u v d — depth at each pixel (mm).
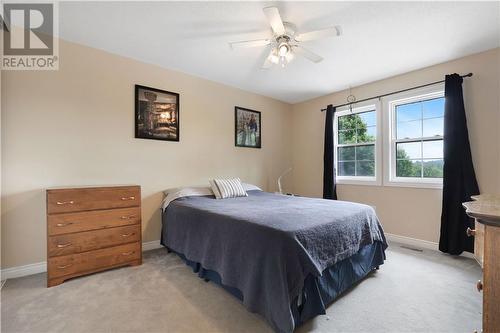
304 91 4051
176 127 3211
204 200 2764
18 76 2229
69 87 2473
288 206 2348
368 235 2158
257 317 1610
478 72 2646
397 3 1873
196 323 1543
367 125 3748
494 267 845
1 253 2135
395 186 3316
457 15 2006
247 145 4031
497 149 2521
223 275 1761
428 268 2381
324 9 1946
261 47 2596
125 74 2818
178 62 2973
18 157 2215
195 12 2004
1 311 1652
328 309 1706
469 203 1134
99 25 2201
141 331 1465
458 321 1562
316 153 4383
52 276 2012
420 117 3172
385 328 1502
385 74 3291
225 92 3750
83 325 1511
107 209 2297
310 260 1476
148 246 2963
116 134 2752
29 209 2262
